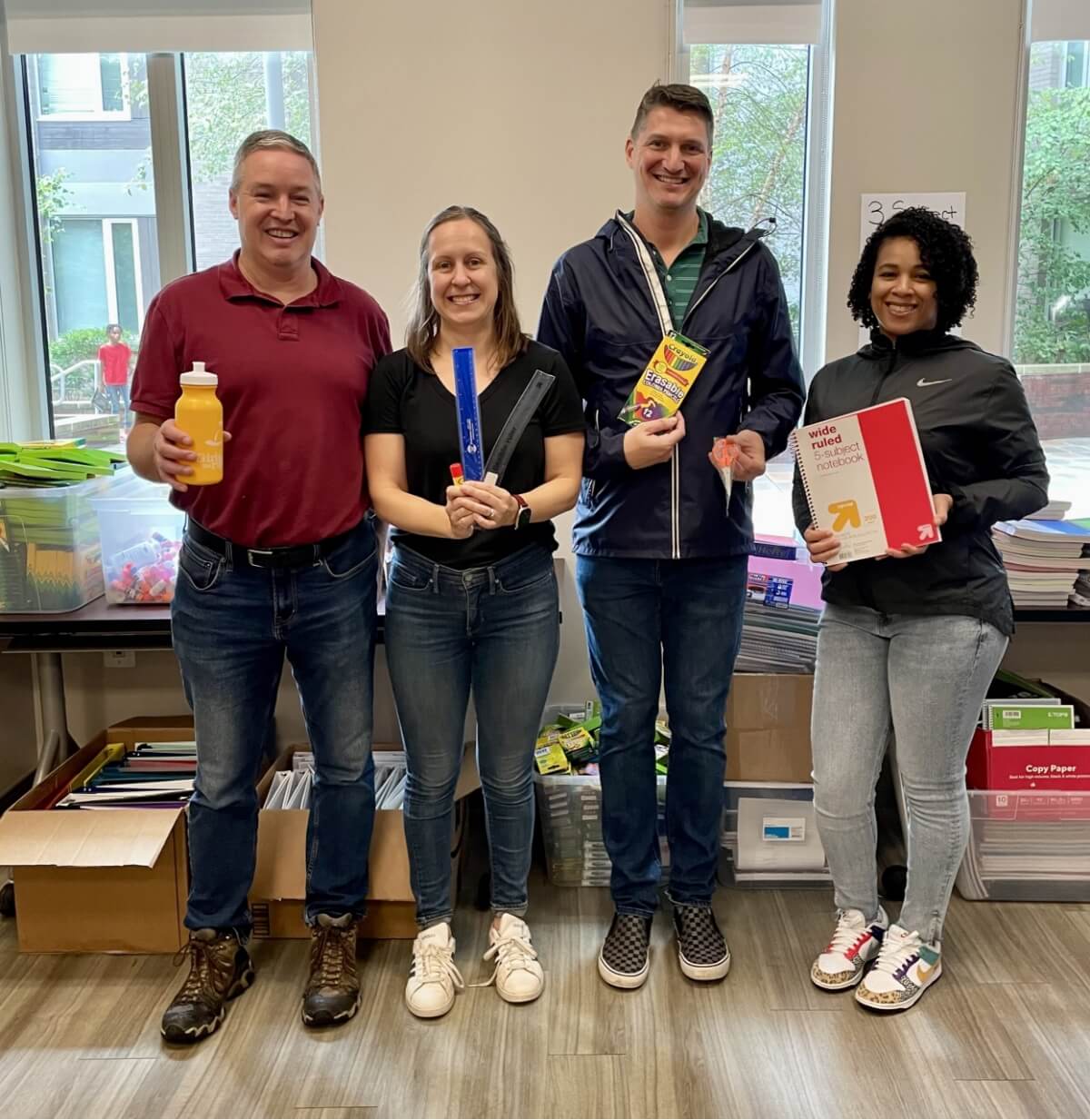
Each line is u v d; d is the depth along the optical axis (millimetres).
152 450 1742
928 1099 1697
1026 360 2787
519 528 1795
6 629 2268
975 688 1853
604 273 1920
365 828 1981
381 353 1956
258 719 1899
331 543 1812
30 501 2312
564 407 1859
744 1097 1707
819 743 2002
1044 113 2672
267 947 2170
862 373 1950
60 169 2820
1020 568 2387
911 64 2533
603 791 2061
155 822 2102
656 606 1962
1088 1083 1730
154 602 2410
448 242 1765
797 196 2738
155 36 2652
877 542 1822
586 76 2561
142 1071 1785
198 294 1756
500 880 2049
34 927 2146
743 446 1844
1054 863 2311
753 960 2109
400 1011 1947
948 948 2141
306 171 1729
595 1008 1948
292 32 2635
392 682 1910
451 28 2537
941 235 1813
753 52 2662
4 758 2799
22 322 2865
